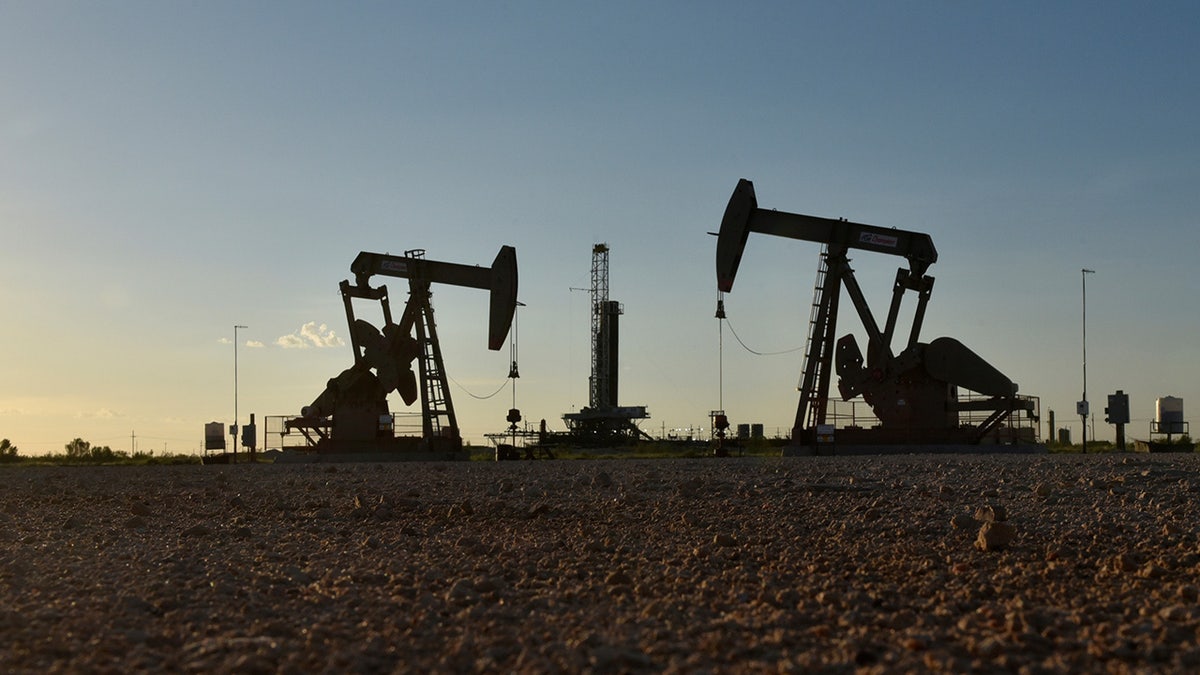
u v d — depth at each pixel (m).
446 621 11.95
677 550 17.36
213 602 12.98
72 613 12.22
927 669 9.56
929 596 13.17
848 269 61.81
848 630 11.16
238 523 22.47
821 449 60.50
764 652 10.34
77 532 21.16
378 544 18.41
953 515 21.53
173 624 11.82
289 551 17.70
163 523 22.89
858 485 28.80
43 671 9.77
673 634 11.07
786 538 18.78
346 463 58.88
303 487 34.25
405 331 66.19
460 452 65.38
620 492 28.75
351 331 66.56
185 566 15.75
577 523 21.88
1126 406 62.44
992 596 13.12
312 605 12.84
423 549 17.86
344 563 16.22
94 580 14.54
